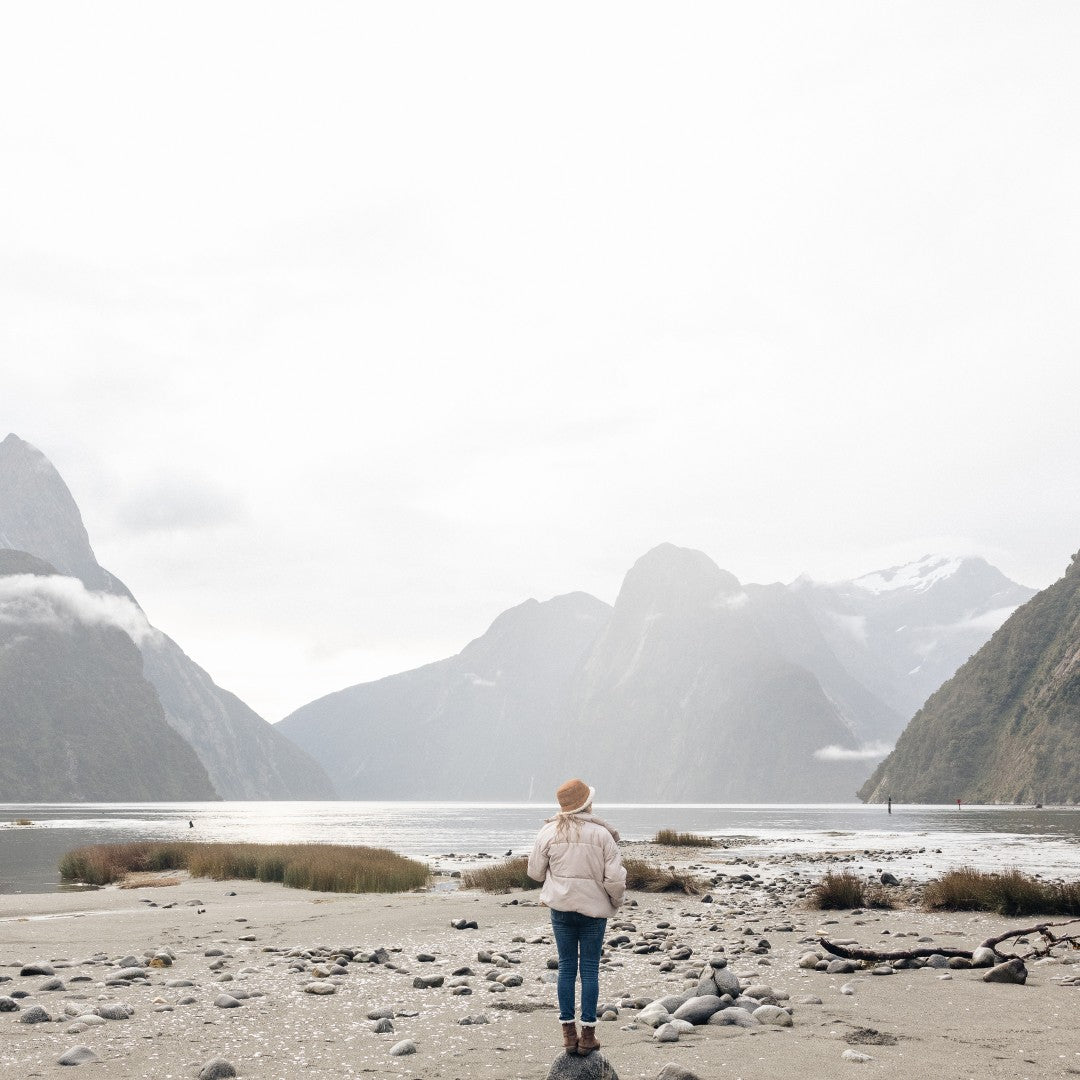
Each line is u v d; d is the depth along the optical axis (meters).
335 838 73.88
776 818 137.00
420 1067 7.38
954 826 79.75
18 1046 8.00
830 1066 7.31
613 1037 8.39
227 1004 9.73
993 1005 9.64
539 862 7.53
